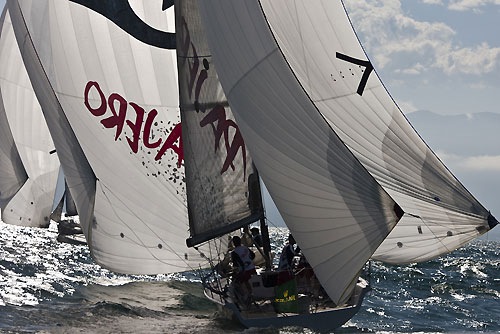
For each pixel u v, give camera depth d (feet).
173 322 177.88
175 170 230.89
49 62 235.61
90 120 232.32
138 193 230.48
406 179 180.45
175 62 234.17
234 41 174.50
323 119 156.76
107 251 232.53
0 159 395.55
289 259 174.29
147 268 231.30
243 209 197.47
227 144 198.49
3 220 396.98
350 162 152.46
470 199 176.86
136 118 230.89
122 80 231.09
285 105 163.22
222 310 180.04
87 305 196.54
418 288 280.51
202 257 225.56
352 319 197.57
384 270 341.62
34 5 236.84
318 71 181.78
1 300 195.11
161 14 234.38
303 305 165.78
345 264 150.10
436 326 197.16
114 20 231.71
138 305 200.75
